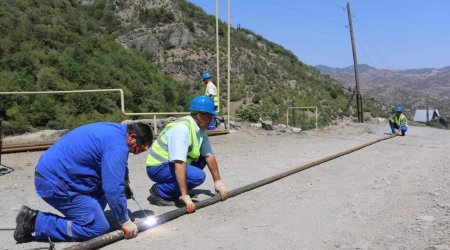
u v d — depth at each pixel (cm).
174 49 8856
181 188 550
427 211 586
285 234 493
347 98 8169
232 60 8506
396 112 1736
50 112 3031
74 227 442
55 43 5138
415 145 1370
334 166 923
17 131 2723
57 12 6912
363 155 1104
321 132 1809
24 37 4828
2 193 652
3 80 3569
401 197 659
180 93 5344
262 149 1173
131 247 443
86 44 5384
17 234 446
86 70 4325
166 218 519
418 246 461
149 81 5125
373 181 771
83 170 432
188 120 565
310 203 618
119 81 4425
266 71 8700
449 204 613
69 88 3822
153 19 9481
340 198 648
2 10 5519
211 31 9719
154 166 565
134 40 8862
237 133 1551
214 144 1266
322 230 509
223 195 614
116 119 3247
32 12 6231
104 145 431
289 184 734
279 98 7250
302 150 1167
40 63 4225
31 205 588
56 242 450
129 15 9750
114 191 432
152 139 457
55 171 427
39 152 1062
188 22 9444
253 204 604
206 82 1443
